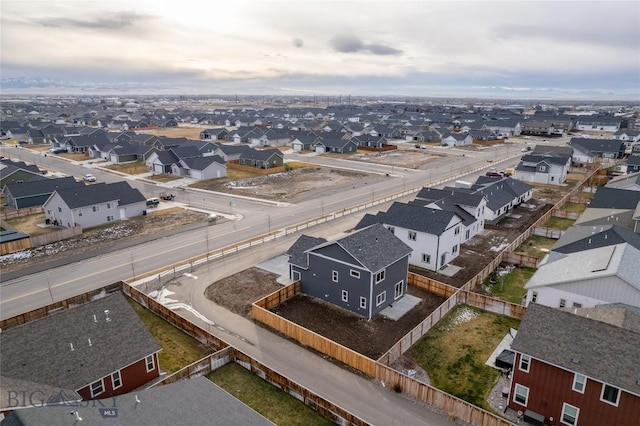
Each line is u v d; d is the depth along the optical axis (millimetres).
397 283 35531
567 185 76500
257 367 26172
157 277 39719
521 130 165500
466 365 27219
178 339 30328
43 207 56312
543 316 23594
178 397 19969
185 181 80062
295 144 121375
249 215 58469
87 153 110938
